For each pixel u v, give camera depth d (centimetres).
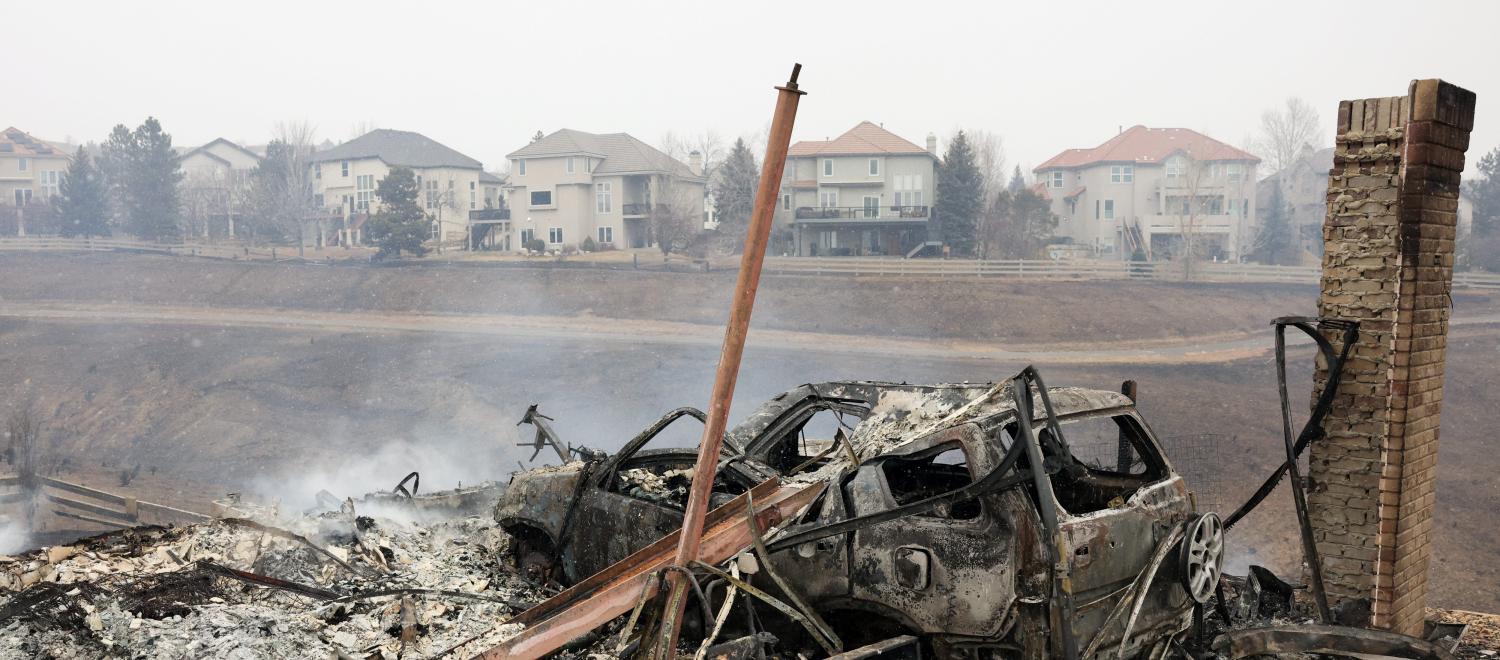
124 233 8531
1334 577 664
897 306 4931
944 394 566
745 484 589
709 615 461
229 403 3981
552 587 677
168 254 7025
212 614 538
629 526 618
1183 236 7000
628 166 7575
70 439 3819
